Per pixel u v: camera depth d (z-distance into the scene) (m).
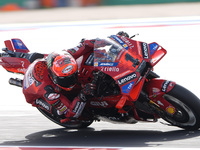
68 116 15.12
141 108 15.23
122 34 16.75
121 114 15.47
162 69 29.56
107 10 64.62
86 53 15.91
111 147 14.46
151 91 14.88
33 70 16.11
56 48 37.97
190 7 62.09
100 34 42.25
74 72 14.43
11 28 50.00
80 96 14.63
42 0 70.81
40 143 15.86
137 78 13.80
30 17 60.88
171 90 14.73
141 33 41.47
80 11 65.31
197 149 13.48
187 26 43.62
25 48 19.83
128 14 57.97
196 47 35.00
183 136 15.32
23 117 20.67
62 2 70.75
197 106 14.77
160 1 69.38
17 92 26.53
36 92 15.50
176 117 15.58
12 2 71.44
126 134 16.59
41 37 43.00
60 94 15.16
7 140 16.61
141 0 70.12
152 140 15.13
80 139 16.23
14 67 18.88
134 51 14.88
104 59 14.56
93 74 14.73
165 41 37.78
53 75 14.73
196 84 25.33
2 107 23.00
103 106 15.71
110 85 14.97
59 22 53.53
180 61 31.28
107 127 18.27
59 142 15.88
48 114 18.78
